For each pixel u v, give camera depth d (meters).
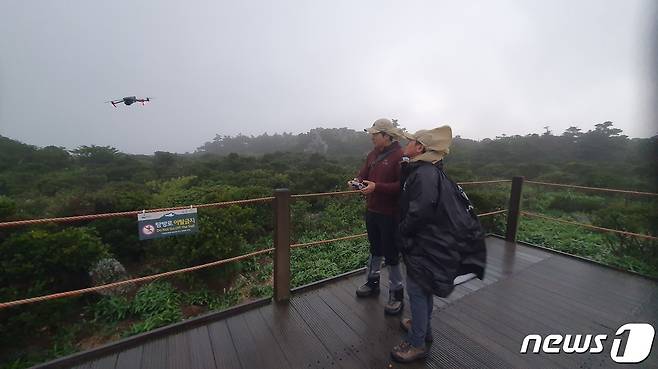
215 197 7.12
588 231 5.96
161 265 4.72
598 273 3.39
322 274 4.32
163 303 3.63
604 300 2.80
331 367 1.96
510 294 2.90
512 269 3.49
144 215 2.28
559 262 3.71
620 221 4.69
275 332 2.32
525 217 7.45
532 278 3.25
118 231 5.00
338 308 2.65
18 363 2.68
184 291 4.02
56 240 3.42
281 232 2.71
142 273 4.57
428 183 1.76
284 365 1.98
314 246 5.62
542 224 6.68
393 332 2.32
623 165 12.08
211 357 2.05
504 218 6.00
